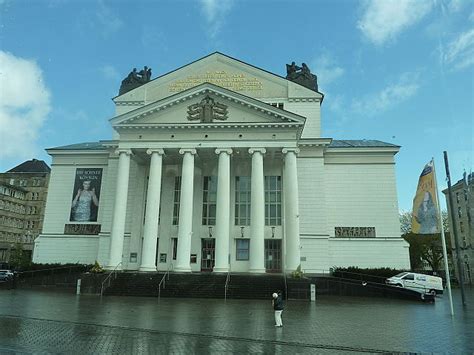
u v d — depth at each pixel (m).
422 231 22.33
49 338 12.70
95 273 31.69
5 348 11.06
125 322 16.23
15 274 35.16
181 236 34.19
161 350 11.20
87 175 44.22
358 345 12.34
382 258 39.72
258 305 23.78
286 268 33.53
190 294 28.97
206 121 36.66
